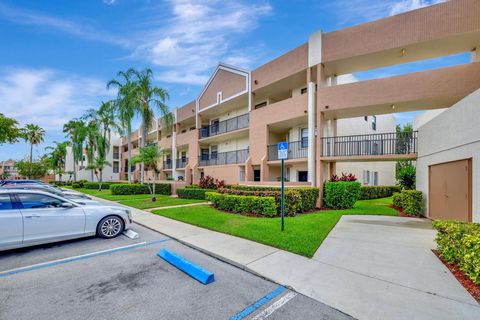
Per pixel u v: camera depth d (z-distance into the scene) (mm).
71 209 6031
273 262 4570
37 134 46438
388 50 11445
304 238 5949
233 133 18859
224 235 6559
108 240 6340
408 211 10219
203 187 16750
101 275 4109
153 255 5148
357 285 3635
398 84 10953
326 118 13812
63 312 3000
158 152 16281
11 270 4324
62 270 4324
